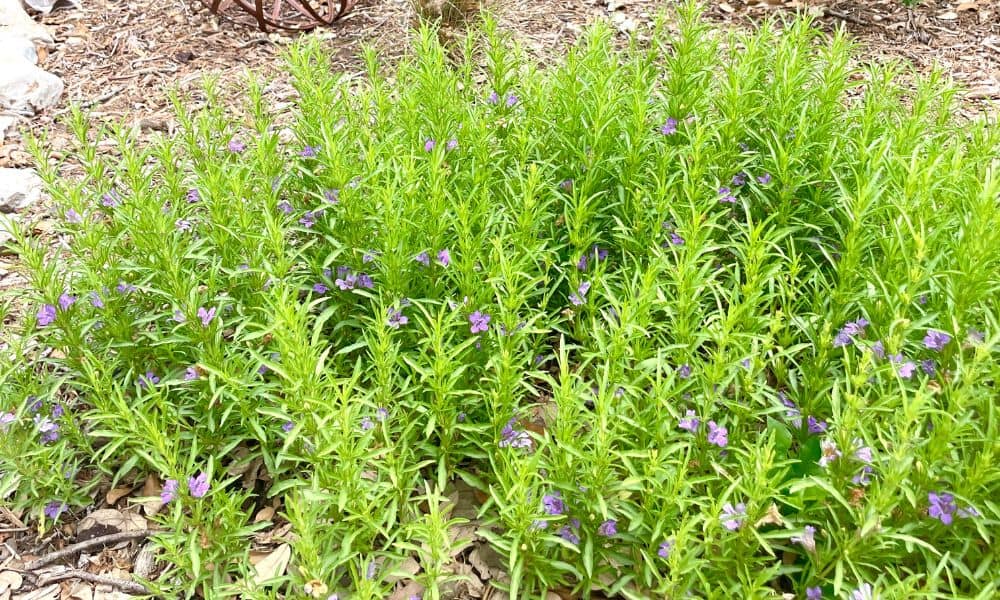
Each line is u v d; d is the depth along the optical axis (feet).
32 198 5.22
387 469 3.01
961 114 5.89
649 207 3.99
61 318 3.49
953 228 3.43
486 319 3.35
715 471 3.08
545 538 2.85
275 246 3.42
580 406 2.96
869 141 4.06
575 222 3.62
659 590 2.72
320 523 3.01
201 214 4.13
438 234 3.54
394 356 3.20
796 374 3.65
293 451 3.34
